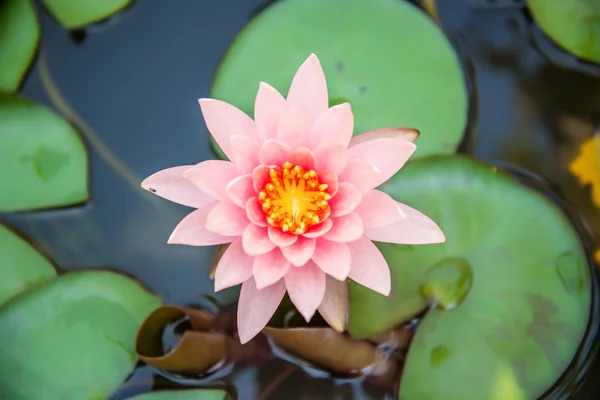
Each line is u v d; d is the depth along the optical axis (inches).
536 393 30.9
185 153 32.6
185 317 31.5
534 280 31.2
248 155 30.2
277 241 30.0
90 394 30.9
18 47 32.9
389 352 31.3
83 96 33.0
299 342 30.7
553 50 33.1
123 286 31.6
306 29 32.4
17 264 31.7
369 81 32.2
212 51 33.3
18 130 32.2
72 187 32.1
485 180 31.5
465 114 32.2
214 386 31.2
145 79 33.2
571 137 32.6
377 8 32.4
